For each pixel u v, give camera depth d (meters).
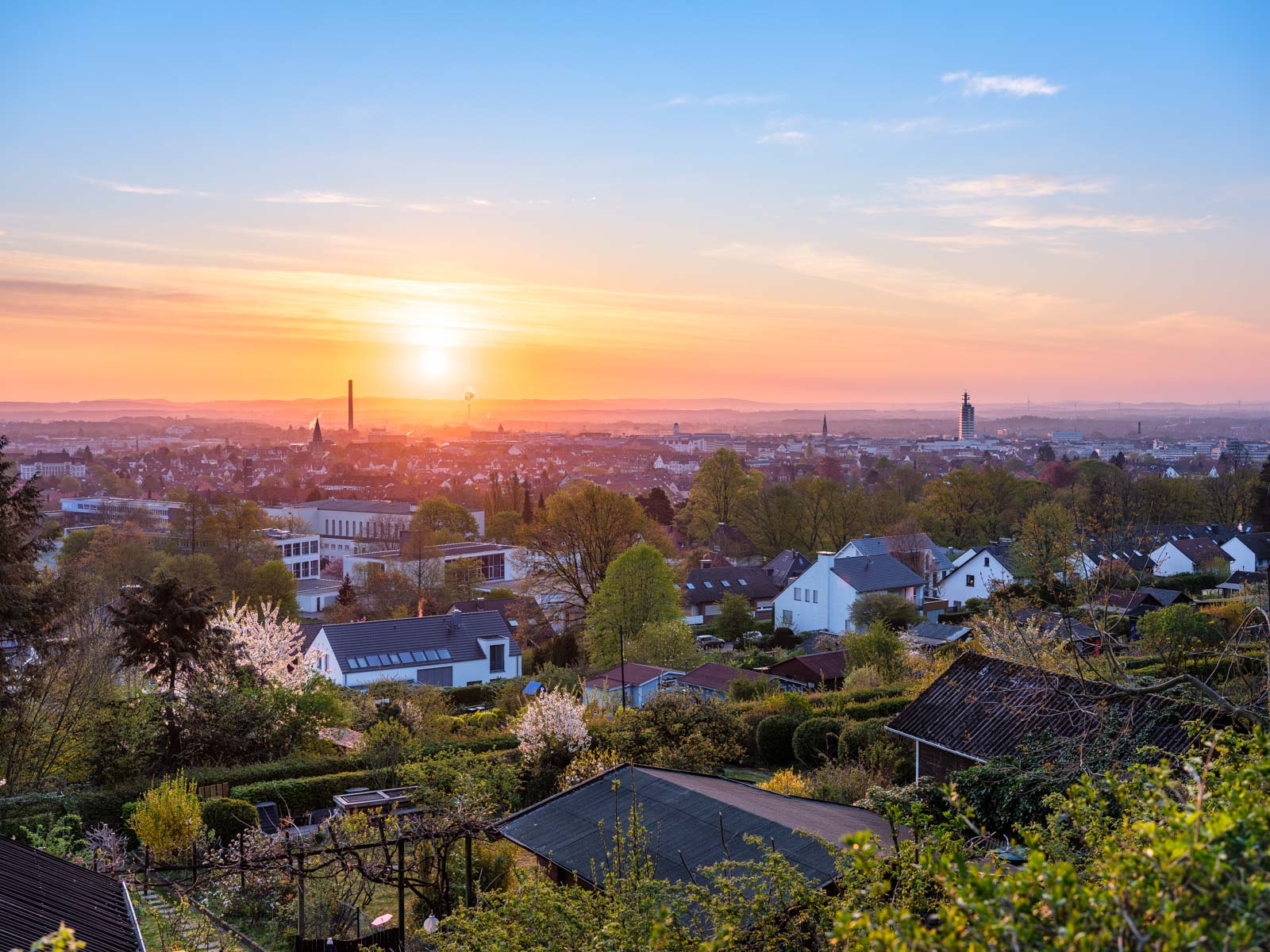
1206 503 90.69
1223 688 17.31
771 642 61.25
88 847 20.27
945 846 8.38
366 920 17.94
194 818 20.58
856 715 33.66
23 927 9.48
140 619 28.22
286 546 101.75
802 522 86.00
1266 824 4.86
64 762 27.53
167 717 27.73
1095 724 17.08
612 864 13.55
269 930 17.91
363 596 73.81
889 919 5.18
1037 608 22.28
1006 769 17.27
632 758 29.36
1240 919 4.24
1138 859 4.73
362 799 20.42
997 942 4.54
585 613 57.41
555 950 10.03
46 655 28.58
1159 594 54.38
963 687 22.98
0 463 30.22
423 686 38.72
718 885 10.50
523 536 64.94
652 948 8.64
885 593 60.31
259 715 29.45
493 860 18.53
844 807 18.09
